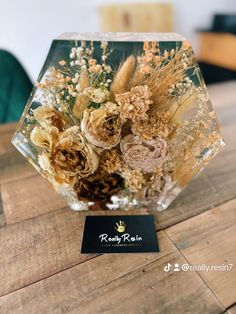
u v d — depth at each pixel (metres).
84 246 0.24
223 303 0.19
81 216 0.27
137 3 0.96
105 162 0.25
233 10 1.19
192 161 0.26
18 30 0.86
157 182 0.27
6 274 0.21
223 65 1.07
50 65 0.22
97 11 0.93
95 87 0.22
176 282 0.21
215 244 0.24
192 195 0.30
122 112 0.23
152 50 0.21
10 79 0.55
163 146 0.25
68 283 0.21
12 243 0.24
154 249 0.23
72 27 0.93
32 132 0.24
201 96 0.23
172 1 1.01
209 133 0.25
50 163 0.25
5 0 0.79
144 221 0.26
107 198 0.27
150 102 0.23
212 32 1.07
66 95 0.23
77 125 0.24
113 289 0.20
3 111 0.54
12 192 0.30
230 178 0.32
